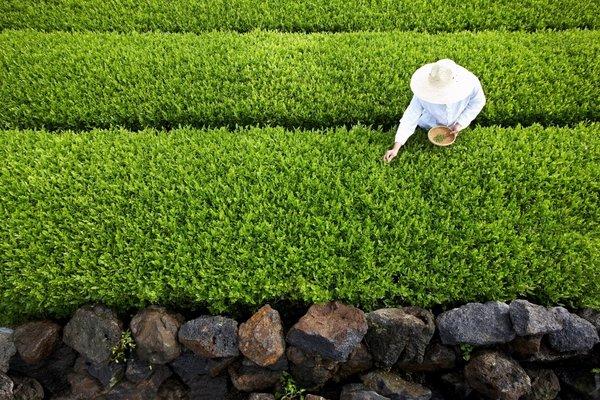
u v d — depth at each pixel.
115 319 2.65
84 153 3.24
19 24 4.33
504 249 2.82
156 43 4.00
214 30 4.13
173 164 3.17
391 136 3.33
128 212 2.97
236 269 2.76
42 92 3.69
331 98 3.57
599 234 2.92
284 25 4.29
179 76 3.75
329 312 2.62
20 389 2.60
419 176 3.09
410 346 2.55
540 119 3.57
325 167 3.12
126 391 2.57
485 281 2.74
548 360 2.57
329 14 4.30
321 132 3.38
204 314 2.78
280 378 2.63
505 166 3.15
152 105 3.60
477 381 2.50
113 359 2.57
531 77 3.68
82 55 3.88
